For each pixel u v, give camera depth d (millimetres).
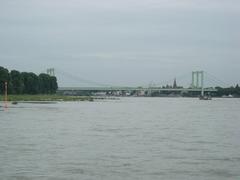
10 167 41719
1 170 40375
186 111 174250
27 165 42719
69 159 46219
